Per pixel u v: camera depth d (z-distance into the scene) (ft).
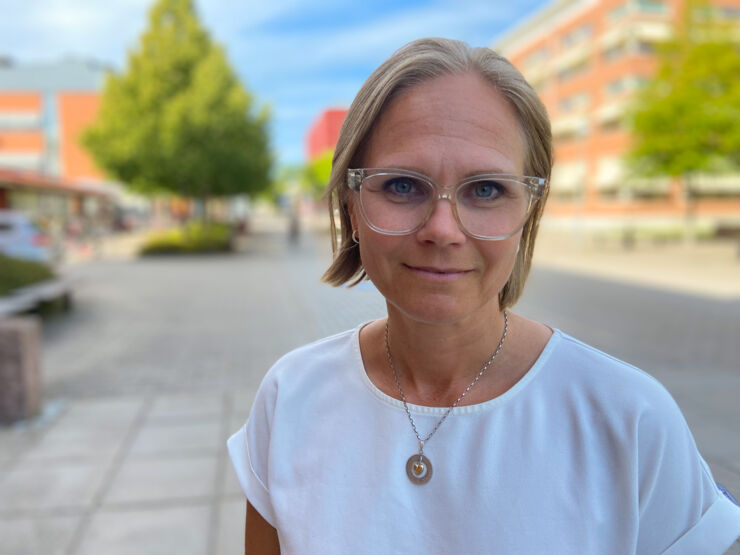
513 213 2.39
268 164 68.13
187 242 65.16
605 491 2.34
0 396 13.61
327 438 2.76
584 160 109.60
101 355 20.22
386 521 2.51
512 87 2.36
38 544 8.77
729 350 19.79
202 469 11.25
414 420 2.60
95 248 65.72
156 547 8.73
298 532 2.64
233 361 19.29
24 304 22.89
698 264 51.13
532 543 2.33
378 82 2.41
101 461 11.62
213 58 62.80
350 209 2.90
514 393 2.53
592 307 28.25
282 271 47.70
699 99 58.23
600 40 102.22
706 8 60.03
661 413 2.38
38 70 146.82
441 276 2.35
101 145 63.05
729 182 97.35
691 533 2.37
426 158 2.30
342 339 3.08
